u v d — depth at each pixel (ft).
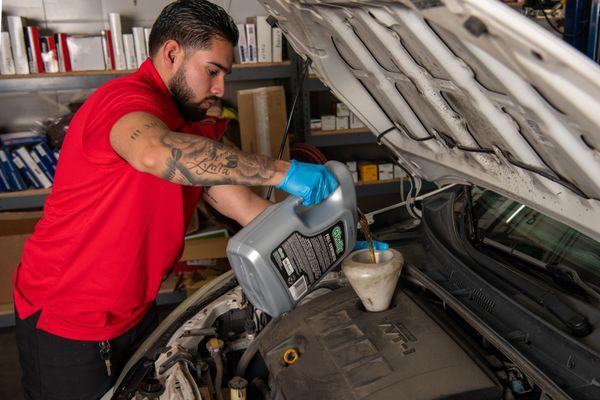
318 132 11.47
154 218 4.09
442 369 3.22
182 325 4.73
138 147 3.19
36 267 4.39
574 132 2.48
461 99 3.23
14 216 9.62
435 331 3.56
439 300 4.42
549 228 4.43
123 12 11.72
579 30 8.93
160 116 3.49
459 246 4.58
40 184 10.02
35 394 4.68
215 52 3.75
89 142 3.62
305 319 4.02
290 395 3.34
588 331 3.34
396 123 4.60
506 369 3.49
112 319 4.45
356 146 13.78
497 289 3.83
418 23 2.68
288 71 10.95
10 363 8.98
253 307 4.90
